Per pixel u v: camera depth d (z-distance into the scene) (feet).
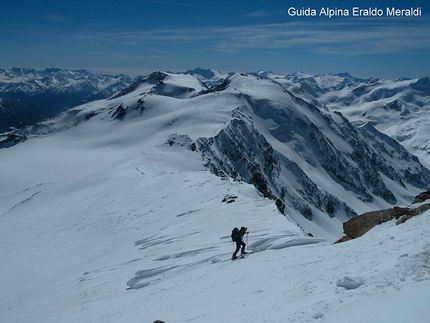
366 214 52.39
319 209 422.00
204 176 149.18
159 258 61.67
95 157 423.23
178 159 236.22
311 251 45.70
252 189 118.52
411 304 18.93
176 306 36.01
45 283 76.48
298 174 434.30
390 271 25.44
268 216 78.79
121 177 180.45
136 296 45.78
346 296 23.85
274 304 27.76
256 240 59.57
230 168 333.42
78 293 57.77
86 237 104.53
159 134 433.07
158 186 144.77
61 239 107.65
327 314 21.71
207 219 81.61
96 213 126.62
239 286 36.42
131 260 67.31
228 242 63.87
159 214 106.32
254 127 431.43
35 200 223.51
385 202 593.01
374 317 18.67
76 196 167.22
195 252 61.31
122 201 133.28
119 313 39.81
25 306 61.11
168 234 75.61
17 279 83.56
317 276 31.76
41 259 93.61
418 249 27.61
